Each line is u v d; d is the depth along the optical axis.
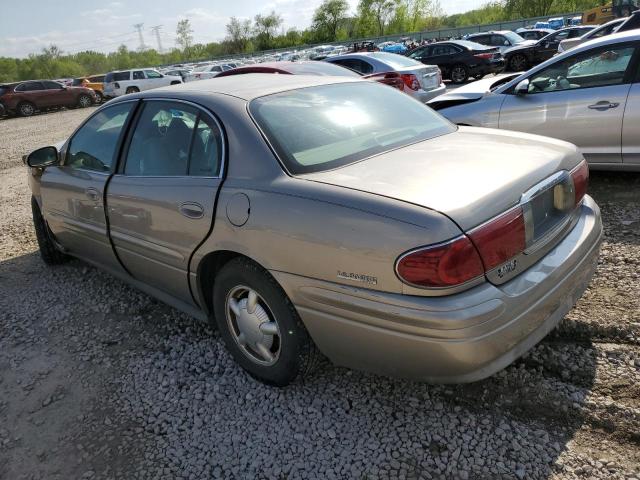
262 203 2.45
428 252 1.98
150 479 2.35
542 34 26.88
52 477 2.42
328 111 2.96
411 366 2.16
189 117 3.00
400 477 2.22
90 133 3.80
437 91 10.76
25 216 6.76
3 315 4.00
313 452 2.40
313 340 2.48
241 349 2.86
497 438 2.36
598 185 5.49
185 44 94.50
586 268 2.62
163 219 2.97
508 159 2.52
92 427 2.71
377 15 76.12
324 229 2.23
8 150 13.68
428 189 2.20
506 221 2.16
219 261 2.85
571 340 2.95
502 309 2.08
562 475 2.14
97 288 4.32
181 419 2.70
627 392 2.52
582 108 5.24
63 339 3.58
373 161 2.58
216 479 2.32
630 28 9.71
